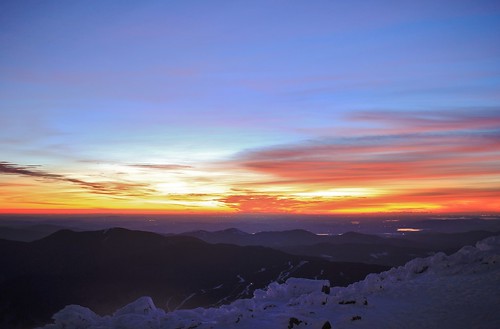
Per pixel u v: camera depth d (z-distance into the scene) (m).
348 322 14.68
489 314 14.23
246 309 16.78
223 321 15.13
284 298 19.56
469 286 17.70
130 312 16.14
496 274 18.69
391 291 18.72
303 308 16.67
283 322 14.77
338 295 18.00
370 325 14.30
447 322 14.04
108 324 15.02
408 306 16.28
